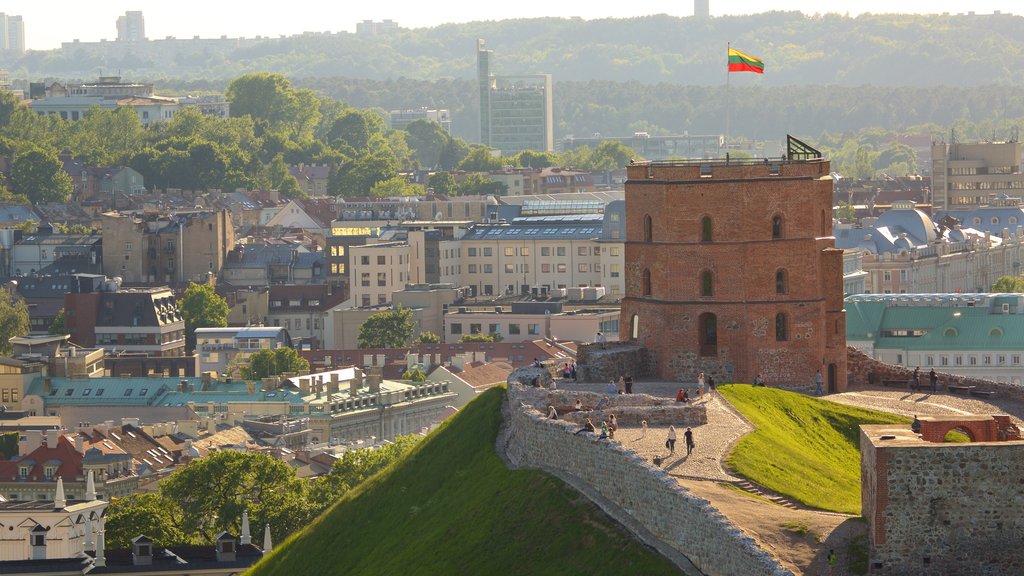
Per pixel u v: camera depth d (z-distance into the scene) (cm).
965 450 19238
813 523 19850
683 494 19975
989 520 19238
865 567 19375
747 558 18525
